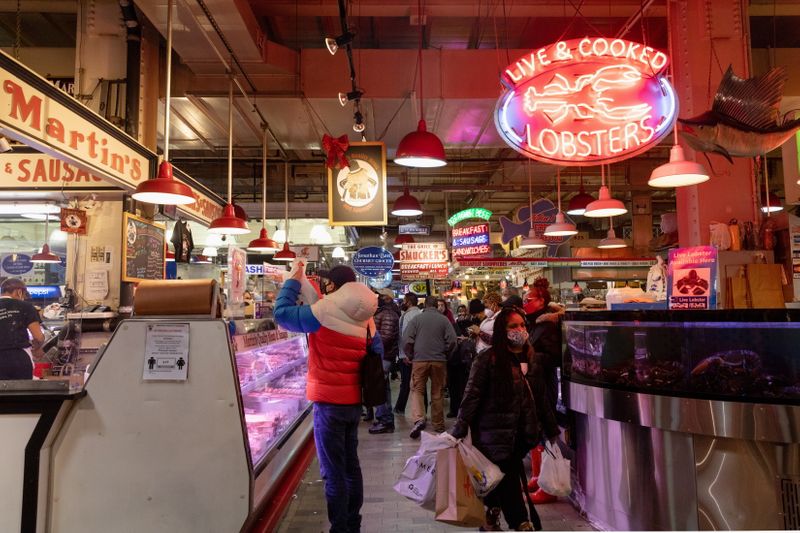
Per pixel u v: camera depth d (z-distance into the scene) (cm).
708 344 318
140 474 265
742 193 596
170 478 265
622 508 357
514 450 314
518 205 1992
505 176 1416
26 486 256
